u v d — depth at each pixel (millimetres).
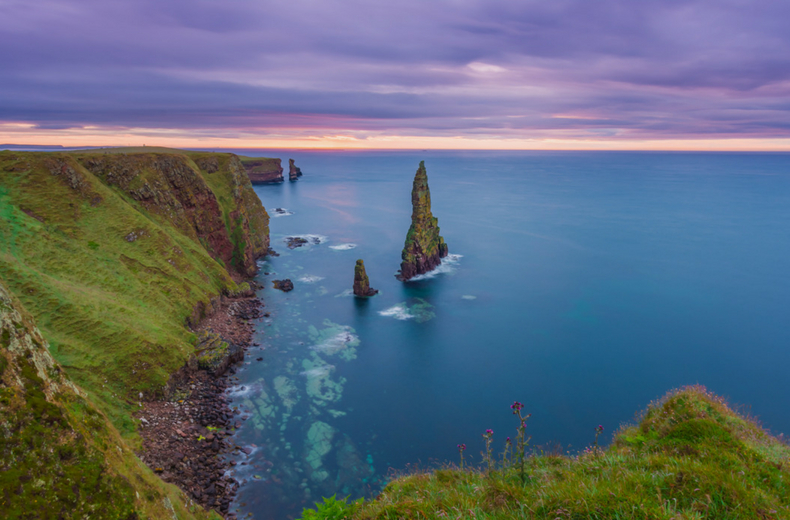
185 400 50281
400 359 70688
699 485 8484
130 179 83562
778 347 78438
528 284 110500
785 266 130125
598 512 7898
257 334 74875
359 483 43312
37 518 11461
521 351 75125
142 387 47688
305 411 54344
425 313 89875
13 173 67188
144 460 38719
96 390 43781
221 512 37000
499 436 52781
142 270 67875
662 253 144125
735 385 66750
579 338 80750
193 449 43031
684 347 78125
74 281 57812
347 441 49688
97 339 48688
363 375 65000
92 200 72250
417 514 9617
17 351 14148
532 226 188625
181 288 70375
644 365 71562
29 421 12875
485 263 128875
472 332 82062
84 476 13297
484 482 12359
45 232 61719
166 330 58406
